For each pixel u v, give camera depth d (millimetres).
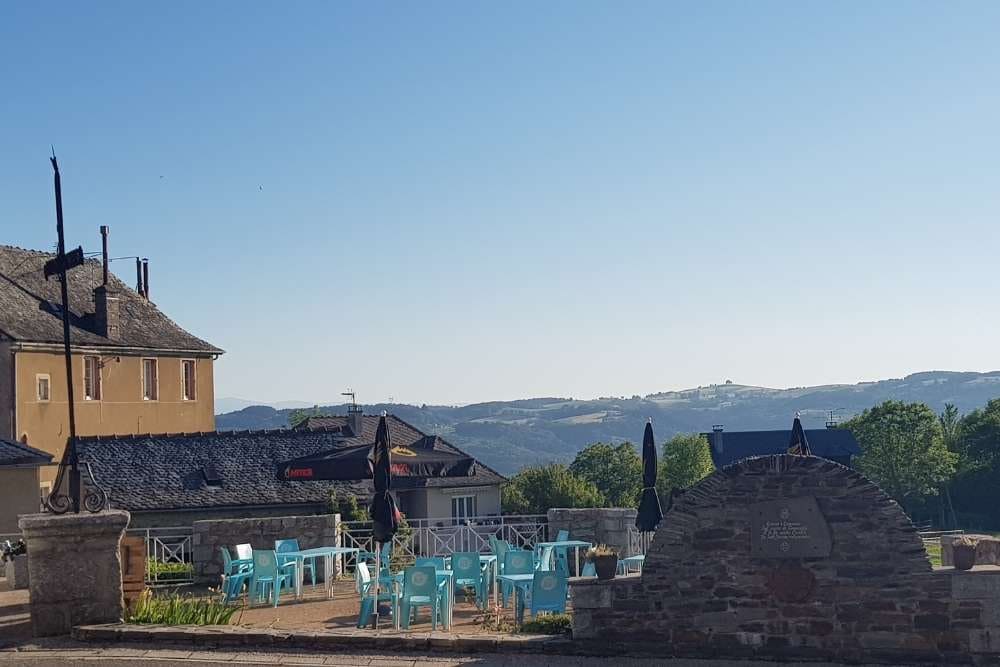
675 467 73000
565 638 12523
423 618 15609
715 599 12211
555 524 21031
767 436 74062
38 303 39688
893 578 11883
